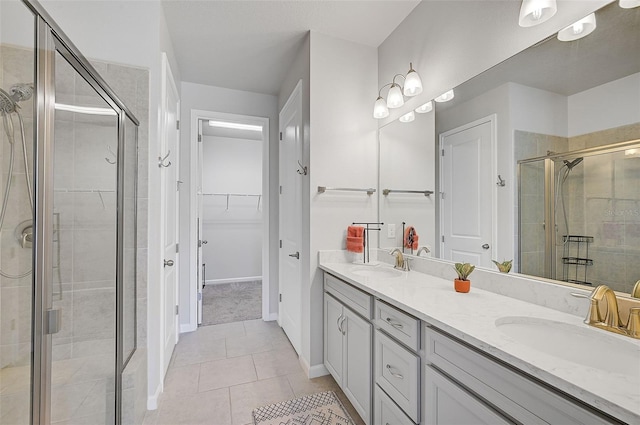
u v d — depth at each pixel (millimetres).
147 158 1786
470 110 1486
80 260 1418
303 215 2205
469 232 1495
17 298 1181
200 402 1756
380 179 2242
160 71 1820
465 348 896
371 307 1455
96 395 1389
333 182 2127
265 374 2068
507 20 1285
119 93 1743
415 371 1106
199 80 2902
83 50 1694
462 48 1529
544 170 1145
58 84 1249
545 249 1145
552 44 1116
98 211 1475
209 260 4664
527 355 715
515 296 1232
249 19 1993
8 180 1186
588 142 1010
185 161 2908
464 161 1531
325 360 2012
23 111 1186
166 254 2051
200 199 3061
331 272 1880
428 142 1780
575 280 1043
